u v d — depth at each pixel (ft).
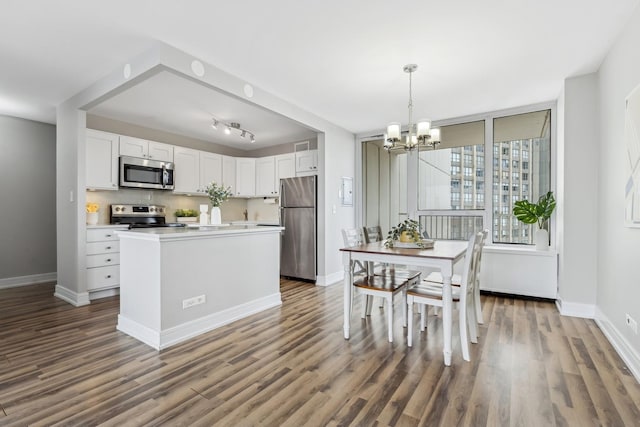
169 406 5.69
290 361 7.39
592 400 5.83
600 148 9.61
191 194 17.94
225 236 9.91
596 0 6.57
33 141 15.16
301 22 7.34
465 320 7.52
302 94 11.74
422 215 15.79
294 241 16.31
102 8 6.82
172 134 17.56
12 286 14.53
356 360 7.45
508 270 12.68
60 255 12.78
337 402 5.82
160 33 7.79
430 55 8.87
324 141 15.11
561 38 8.03
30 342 8.41
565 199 10.44
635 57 6.96
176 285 8.51
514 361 7.36
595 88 9.96
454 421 5.27
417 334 9.03
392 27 7.54
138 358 7.52
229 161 19.42
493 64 9.41
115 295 13.21
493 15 7.07
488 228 14.05
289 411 5.56
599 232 9.77
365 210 17.69
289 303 12.12
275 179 18.86
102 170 13.74
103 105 12.98
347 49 8.53
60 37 7.97
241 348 8.09
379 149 17.15
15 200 14.66
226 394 6.07
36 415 5.43
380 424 5.22
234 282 10.23
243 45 8.32
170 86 11.01
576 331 9.11
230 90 9.98
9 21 7.28
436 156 15.40
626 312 7.45
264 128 16.51
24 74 10.08
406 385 6.37
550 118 12.66
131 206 15.49
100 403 5.77
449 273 7.48
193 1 6.58
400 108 13.35
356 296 13.07
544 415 5.41
